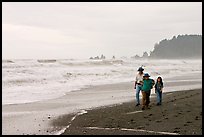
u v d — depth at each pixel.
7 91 23.48
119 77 39.94
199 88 24.77
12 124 12.30
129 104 16.91
